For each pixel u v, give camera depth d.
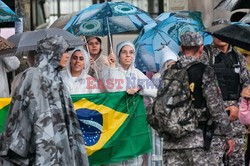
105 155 17.17
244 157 17.52
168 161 15.33
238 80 17.73
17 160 13.59
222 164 16.45
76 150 14.10
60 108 13.76
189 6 29.55
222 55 17.77
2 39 17.33
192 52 15.34
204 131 15.16
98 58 18.88
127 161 17.47
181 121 15.03
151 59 20.27
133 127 17.47
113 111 17.25
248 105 15.71
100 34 19.66
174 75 15.20
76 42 17.58
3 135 13.66
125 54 17.98
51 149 13.40
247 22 20.25
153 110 15.20
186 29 20.59
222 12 29.00
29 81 13.62
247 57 19.56
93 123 17.09
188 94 15.12
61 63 14.05
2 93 18.69
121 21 20.03
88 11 19.67
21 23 21.91
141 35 20.89
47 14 30.88
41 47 13.95
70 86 17.45
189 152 15.12
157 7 31.48
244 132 17.42
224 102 17.56
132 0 31.61
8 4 26.95
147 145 17.62
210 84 15.07
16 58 19.03
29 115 13.55
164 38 20.42
